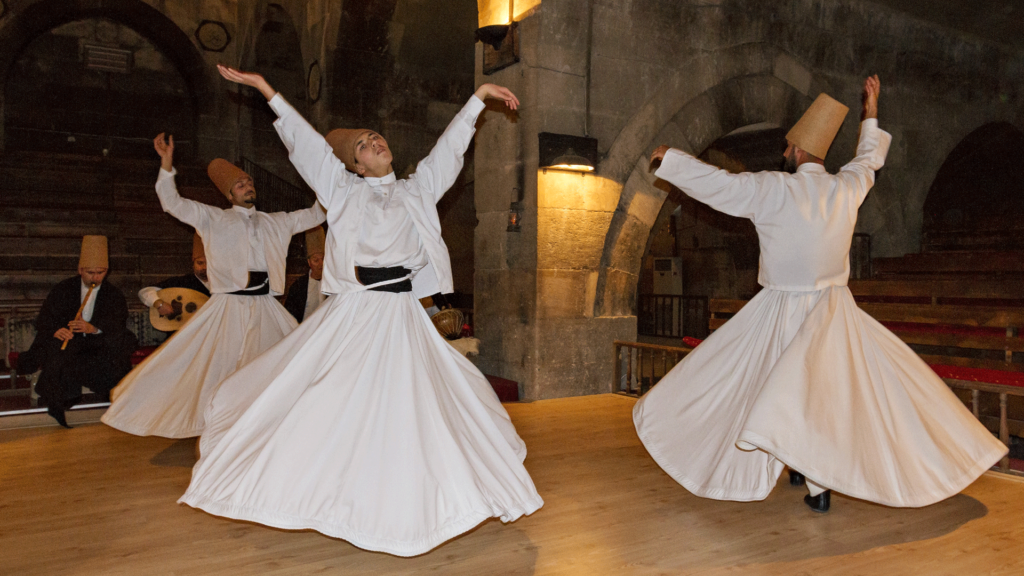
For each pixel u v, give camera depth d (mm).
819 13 8094
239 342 4199
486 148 6723
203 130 13750
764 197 3160
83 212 10766
